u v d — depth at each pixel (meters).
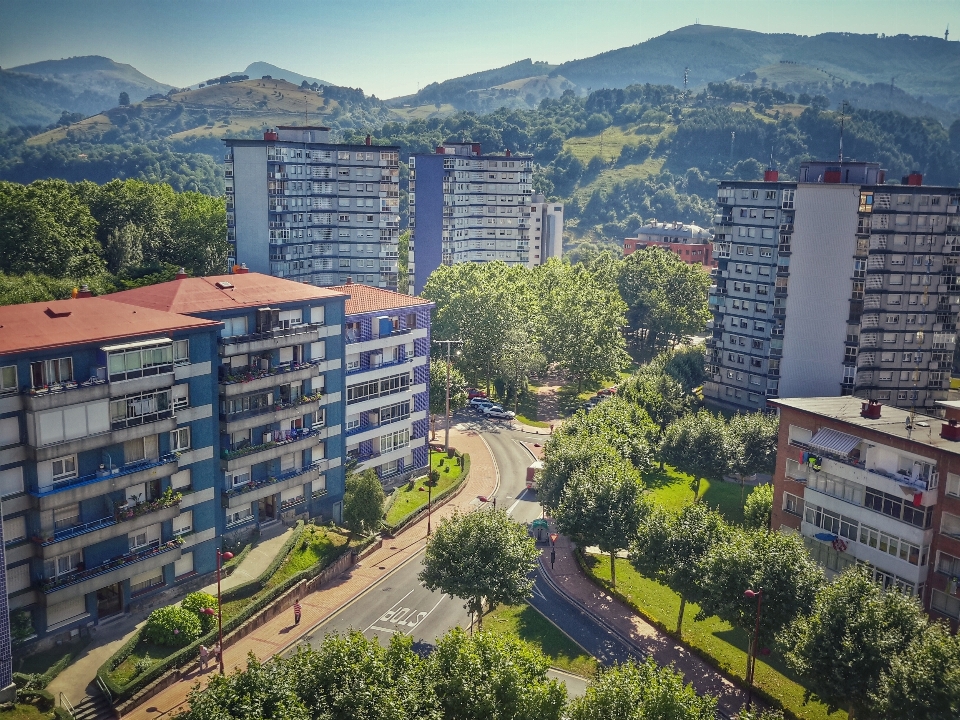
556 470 104.12
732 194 162.88
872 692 61.72
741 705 73.00
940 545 78.62
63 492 70.00
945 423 87.00
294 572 89.56
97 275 167.75
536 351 172.12
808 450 90.31
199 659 73.94
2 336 68.56
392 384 114.25
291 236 198.12
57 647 71.50
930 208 146.50
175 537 81.31
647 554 85.25
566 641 82.25
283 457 95.56
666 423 143.50
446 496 118.62
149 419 76.81
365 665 53.62
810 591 72.50
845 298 147.62
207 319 85.94
